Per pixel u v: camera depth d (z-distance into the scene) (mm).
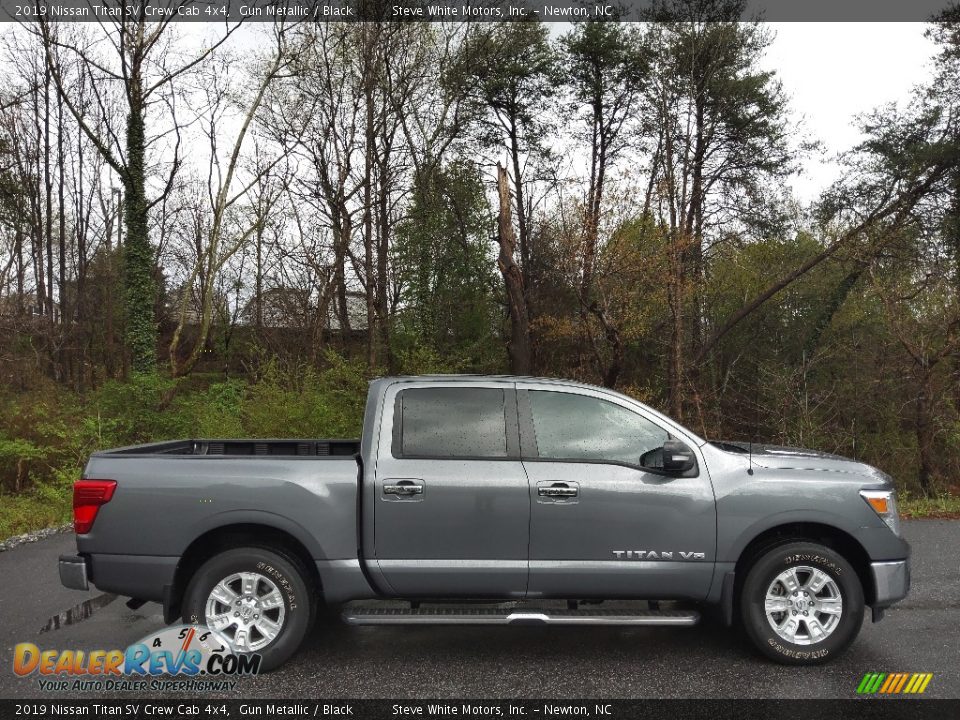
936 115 23453
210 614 4324
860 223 21516
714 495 4445
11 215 28828
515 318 20688
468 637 4945
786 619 4438
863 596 4445
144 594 4324
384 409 4609
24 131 34719
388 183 28516
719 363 24719
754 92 26828
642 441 4602
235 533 4582
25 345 24359
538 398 4652
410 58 27734
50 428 13969
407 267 29469
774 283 24078
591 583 4395
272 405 12656
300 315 33719
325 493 4387
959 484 18750
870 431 20656
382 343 27391
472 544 4387
